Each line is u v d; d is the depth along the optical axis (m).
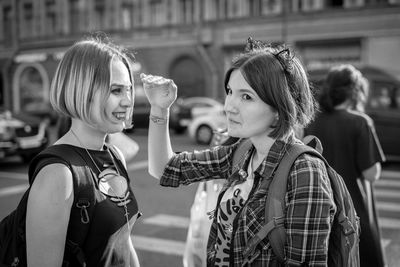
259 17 22.69
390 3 19.28
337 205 1.57
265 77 1.53
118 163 1.70
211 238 1.78
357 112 2.92
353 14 20.22
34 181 1.45
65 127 2.96
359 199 2.81
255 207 1.53
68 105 1.56
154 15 26.38
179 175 1.89
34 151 10.31
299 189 1.46
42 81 30.36
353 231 1.59
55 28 29.88
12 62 31.22
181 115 16.80
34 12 30.47
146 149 12.80
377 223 3.00
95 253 1.53
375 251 2.80
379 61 19.80
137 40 26.59
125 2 27.17
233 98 1.60
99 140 1.64
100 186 1.55
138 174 8.92
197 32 24.45
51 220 1.41
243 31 23.30
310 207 1.44
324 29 21.09
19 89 31.25
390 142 9.62
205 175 1.88
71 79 1.55
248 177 1.64
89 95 1.54
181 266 4.11
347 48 20.95
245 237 1.53
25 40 30.72
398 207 6.12
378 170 2.85
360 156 2.80
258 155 1.64
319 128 2.90
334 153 2.84
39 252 1.42
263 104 1.55
